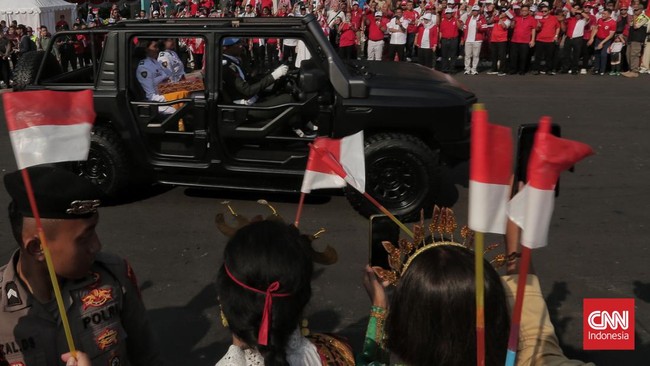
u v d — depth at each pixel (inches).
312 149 80.5
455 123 225.3
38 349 70.1
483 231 50.1
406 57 661.3
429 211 232.4
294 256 59.4
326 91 226.1
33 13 671.8
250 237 59.9
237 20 236.2
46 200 63.9
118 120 236.5
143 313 81.4
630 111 431.5
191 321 169.6
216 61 228.5
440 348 55.0
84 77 274.4
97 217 68.7
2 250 213.3
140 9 905.5
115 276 75.9
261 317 58.6
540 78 595.5
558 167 47.9
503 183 50.0
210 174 242.1
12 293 69.6
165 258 206.5
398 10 632.4
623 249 210.5
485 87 546.3
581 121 403.9
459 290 54.6
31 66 253.6
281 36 226.2
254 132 229.8
